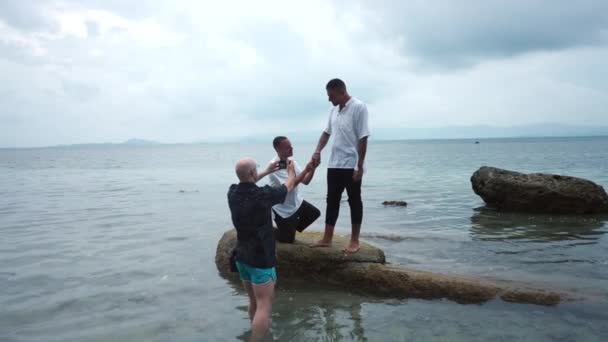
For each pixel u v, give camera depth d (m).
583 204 11.51
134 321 5.10
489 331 4.67
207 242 9.07
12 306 5.57
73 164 51.53
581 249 7.88
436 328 4.79
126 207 14.35
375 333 4.70
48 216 12.49
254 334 4.36
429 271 6.51
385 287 5.88
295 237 6.98
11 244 8.91
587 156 46.88
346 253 6.25
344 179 6.02
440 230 9.94
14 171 37.31
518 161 40.03
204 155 89.50
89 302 5.70
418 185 20.19
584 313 5.00
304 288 6.21
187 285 6.36
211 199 16.58
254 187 4.50
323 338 4.60
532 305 5.25
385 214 12.34
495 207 12.91
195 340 4.59
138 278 6.68
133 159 68.56
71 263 7.50
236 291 6.10
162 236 9.67
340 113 5.95
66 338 4.67
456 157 53.12
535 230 9.70
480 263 7.05
